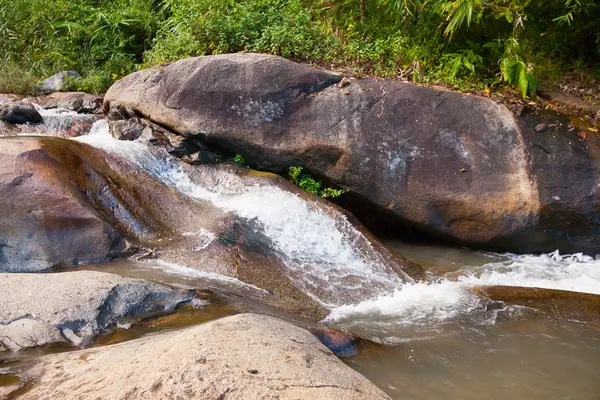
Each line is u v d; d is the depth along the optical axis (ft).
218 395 8.13
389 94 22.71
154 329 12.42
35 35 33.24
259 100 22.72
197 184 21.76
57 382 9.30
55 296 12.50
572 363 13.20
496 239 21.90
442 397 11.46
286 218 20.02
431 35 26.61
